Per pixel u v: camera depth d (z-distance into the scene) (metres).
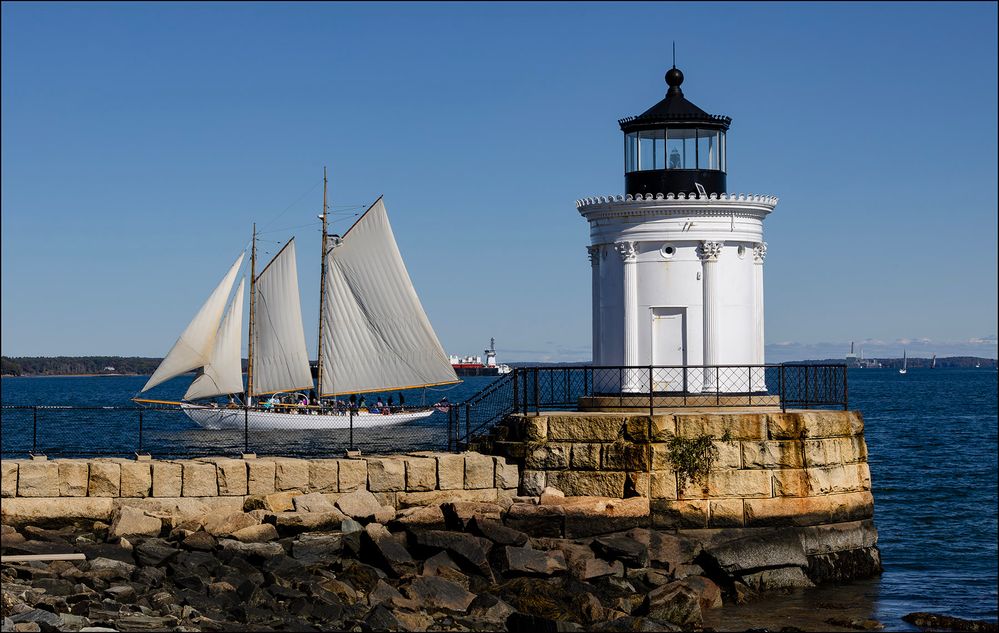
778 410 27.64
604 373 29.16
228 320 71.50
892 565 29.91
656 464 25.12
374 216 67.12
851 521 26.38
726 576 24.47
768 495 25.28
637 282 28.70
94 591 20.62
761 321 29.52
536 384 26.83
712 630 22.16
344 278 68.75
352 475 25.59
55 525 24.19
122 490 24.64
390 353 68.00
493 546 23.62
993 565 29.94
